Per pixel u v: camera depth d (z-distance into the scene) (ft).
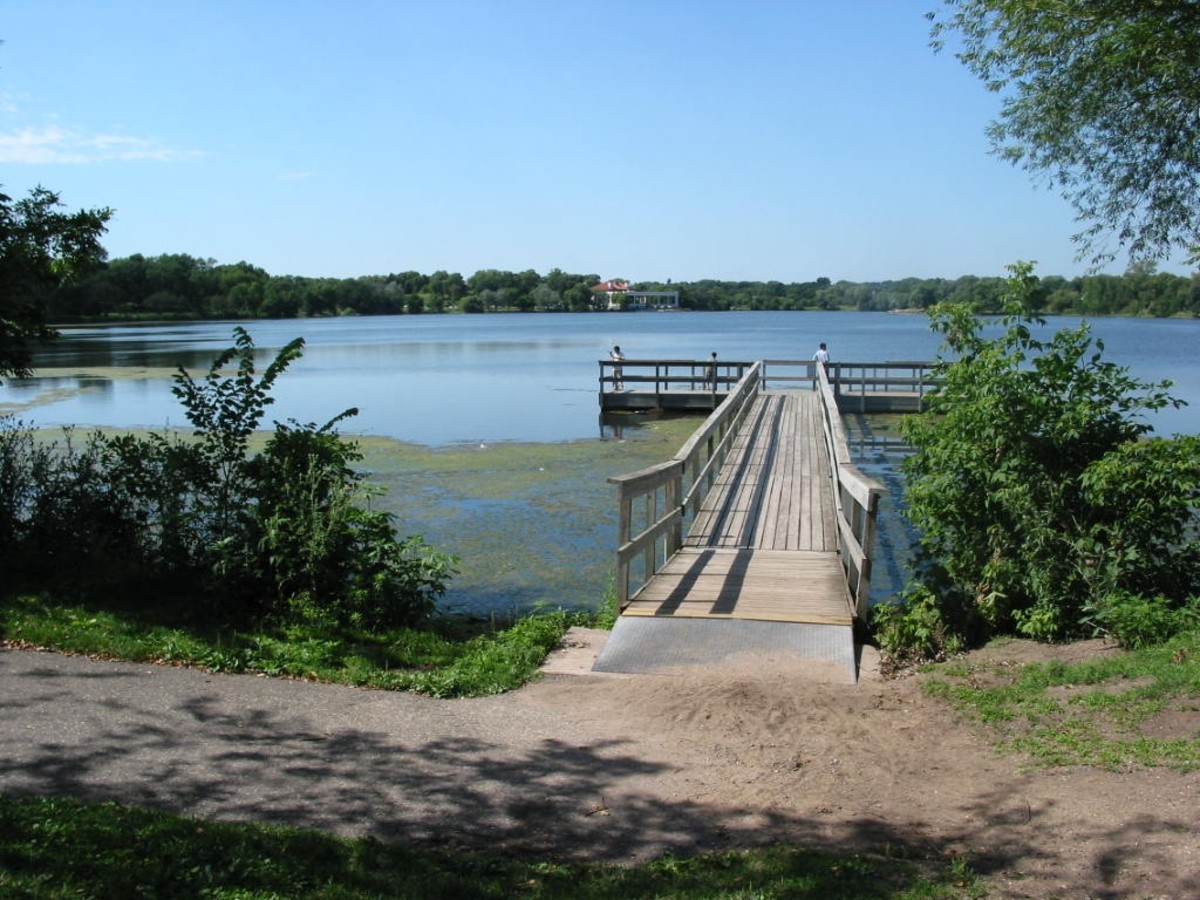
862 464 66.28
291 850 12.73
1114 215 31.45
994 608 24.03
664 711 19.62
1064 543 23.62
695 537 34.88
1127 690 18.29
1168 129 28.84
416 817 14.53
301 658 22.25
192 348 204.54
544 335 306.76
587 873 12.77
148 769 15.67
